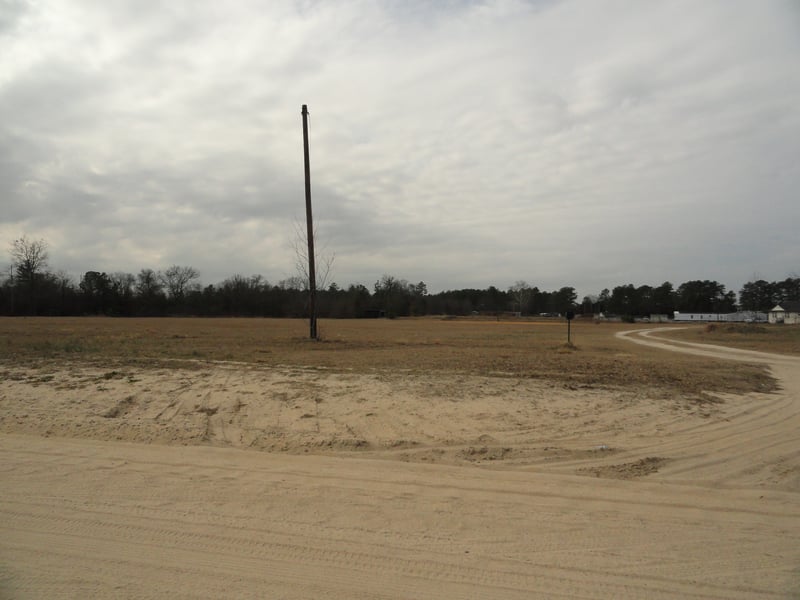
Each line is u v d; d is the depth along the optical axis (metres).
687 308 157.25
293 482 5.86
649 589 3.67
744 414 10.24
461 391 11.01
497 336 43.69
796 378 16.59
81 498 5.31
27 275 98.75
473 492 5.66
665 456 7.29
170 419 8.95
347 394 10.58
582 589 3.66
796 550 4.35
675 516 5.07
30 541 4.34
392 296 142.62
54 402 9.96
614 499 5.53
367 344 26.59
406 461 6.93
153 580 3.72
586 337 45.16
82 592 3.54
